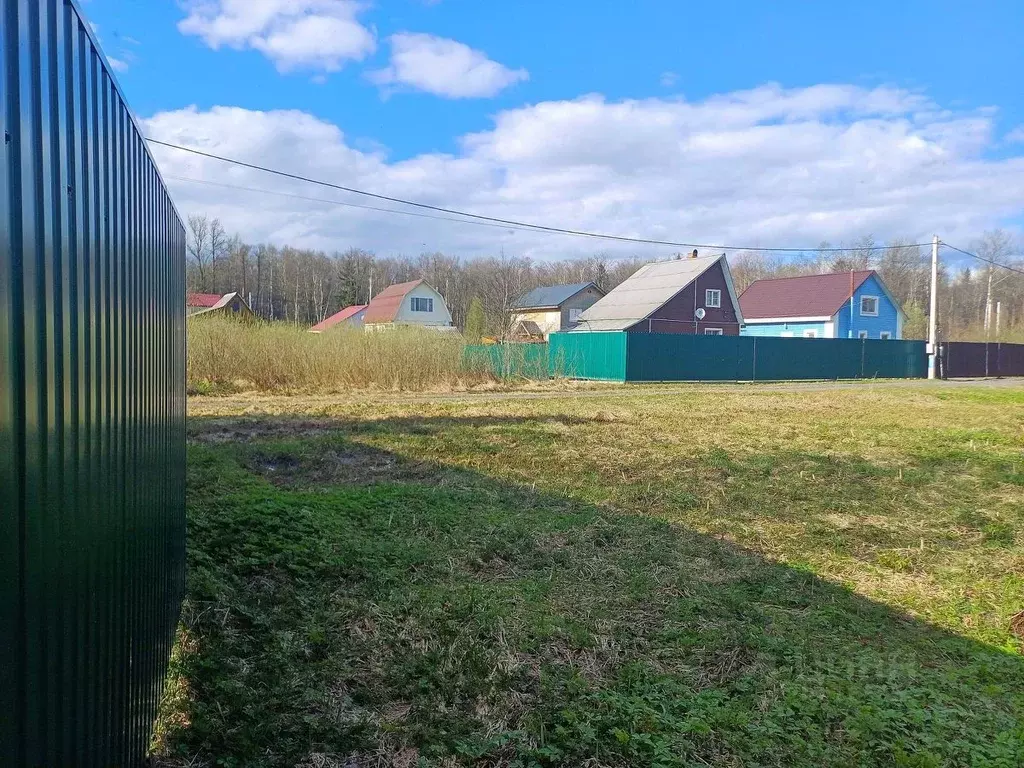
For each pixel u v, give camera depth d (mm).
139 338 2795
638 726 3436
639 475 9250
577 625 4609
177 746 3221
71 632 1806
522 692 3838
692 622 4742
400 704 3744
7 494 1379
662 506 7746
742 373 29766
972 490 8875
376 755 3283
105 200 2209
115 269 2344
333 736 3379
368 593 5008
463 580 5367
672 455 10656
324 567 5309
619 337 26891
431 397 19188
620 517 7242
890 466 10273
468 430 12320
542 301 55562
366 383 20391
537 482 8688
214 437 11008
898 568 6074
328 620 4539
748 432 13422
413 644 4301
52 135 1678
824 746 3299
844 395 22844
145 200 2971
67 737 1775
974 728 3457
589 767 3170
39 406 1569
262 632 4387
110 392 2250
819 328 42469
